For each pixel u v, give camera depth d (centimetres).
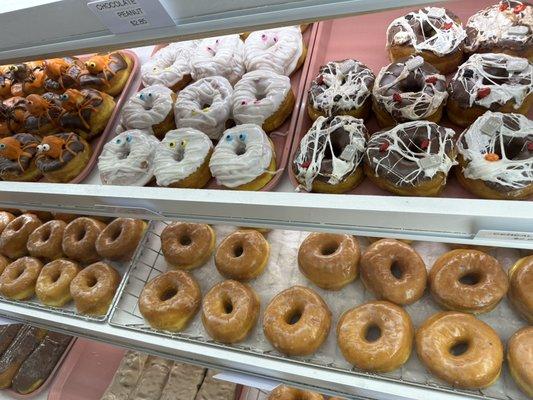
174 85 68
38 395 74
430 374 48
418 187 47
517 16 55
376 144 50
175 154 58
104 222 73
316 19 30
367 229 39
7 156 65
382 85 55
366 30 64
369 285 54
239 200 40
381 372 48
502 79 51
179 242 64
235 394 66
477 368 44
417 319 52
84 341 78
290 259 61
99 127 67
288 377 51
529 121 47
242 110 59
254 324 55
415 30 58
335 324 54
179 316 57
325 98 56
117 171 58
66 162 62
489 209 31
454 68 57
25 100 70
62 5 33
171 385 67
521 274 48
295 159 53
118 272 66
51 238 71
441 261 52
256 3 30
